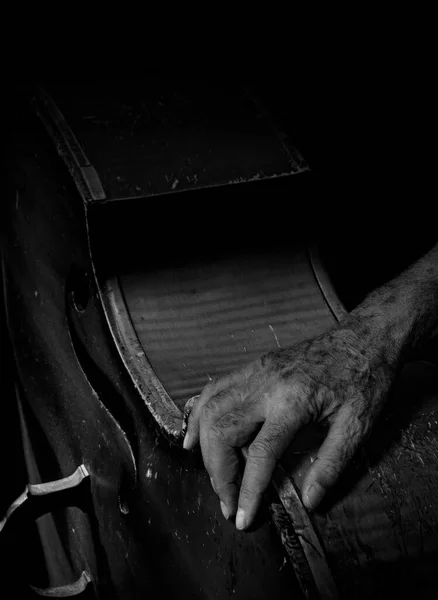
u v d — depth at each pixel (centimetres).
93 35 106
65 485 93
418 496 68
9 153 100
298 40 120
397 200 125
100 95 92
